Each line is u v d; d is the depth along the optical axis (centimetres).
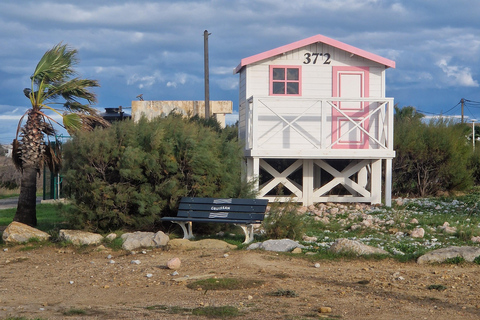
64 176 1145
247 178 1512
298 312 586
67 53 1313
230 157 1209
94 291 720
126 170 1091
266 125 1662
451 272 783
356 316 572
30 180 1278
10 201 2289
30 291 731
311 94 1675
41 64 1266
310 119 1669
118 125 1184
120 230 1129
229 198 1088
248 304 621
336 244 914
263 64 1664
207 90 2614
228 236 1104
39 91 1278
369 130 1695
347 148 1684
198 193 1139
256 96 1551
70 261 933
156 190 1111
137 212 1129
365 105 1692
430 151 1975
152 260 903
